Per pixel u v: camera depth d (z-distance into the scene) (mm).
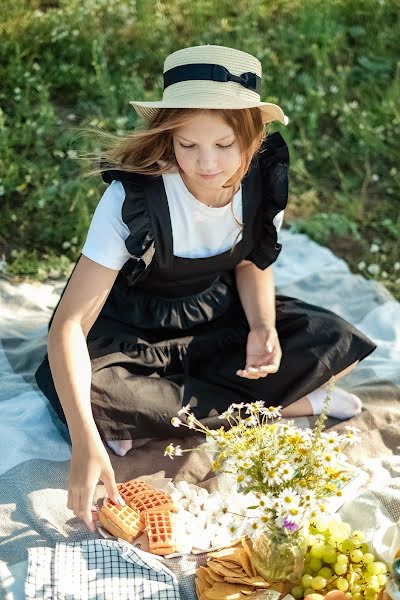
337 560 2424
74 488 2521
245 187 3021
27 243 4402
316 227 4582
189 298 3219
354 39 5723
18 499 2791
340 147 5055
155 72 5371
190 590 2512
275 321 3322
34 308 3971
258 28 5754
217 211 2957
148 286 3143
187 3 5773
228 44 5434
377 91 5344
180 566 2574
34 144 4828
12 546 2629
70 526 2711
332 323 3244
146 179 2904
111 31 5461
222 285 3293
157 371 3156
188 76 2672
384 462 3023
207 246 3061
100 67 5090
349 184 4871
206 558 2615
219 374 3199
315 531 2523
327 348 3186
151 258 2912
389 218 4691
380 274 4371
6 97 5012
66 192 4578
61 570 2492
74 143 4773
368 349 3254
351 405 3256
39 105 4969
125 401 2957
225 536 2674
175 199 2916
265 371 3029
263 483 2346
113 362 3029
